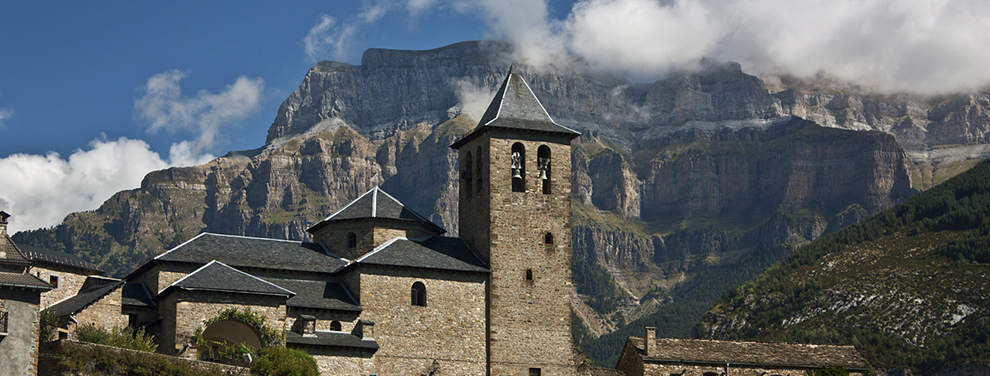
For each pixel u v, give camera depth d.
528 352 75.00
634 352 85.44
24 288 54.78
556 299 76.94
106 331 66.69
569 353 76.38
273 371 62.59
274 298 68.06
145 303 71.38
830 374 73.56
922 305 180.12
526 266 76.69
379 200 80.62
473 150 81.81
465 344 73.62
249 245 77.00
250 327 67.88
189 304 65.44
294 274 74.81
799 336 185.00
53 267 81.38
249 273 73.81
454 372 72.75
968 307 174.25
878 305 188.38
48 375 57.41
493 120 78.94
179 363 61.69
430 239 79.00
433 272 74.19
